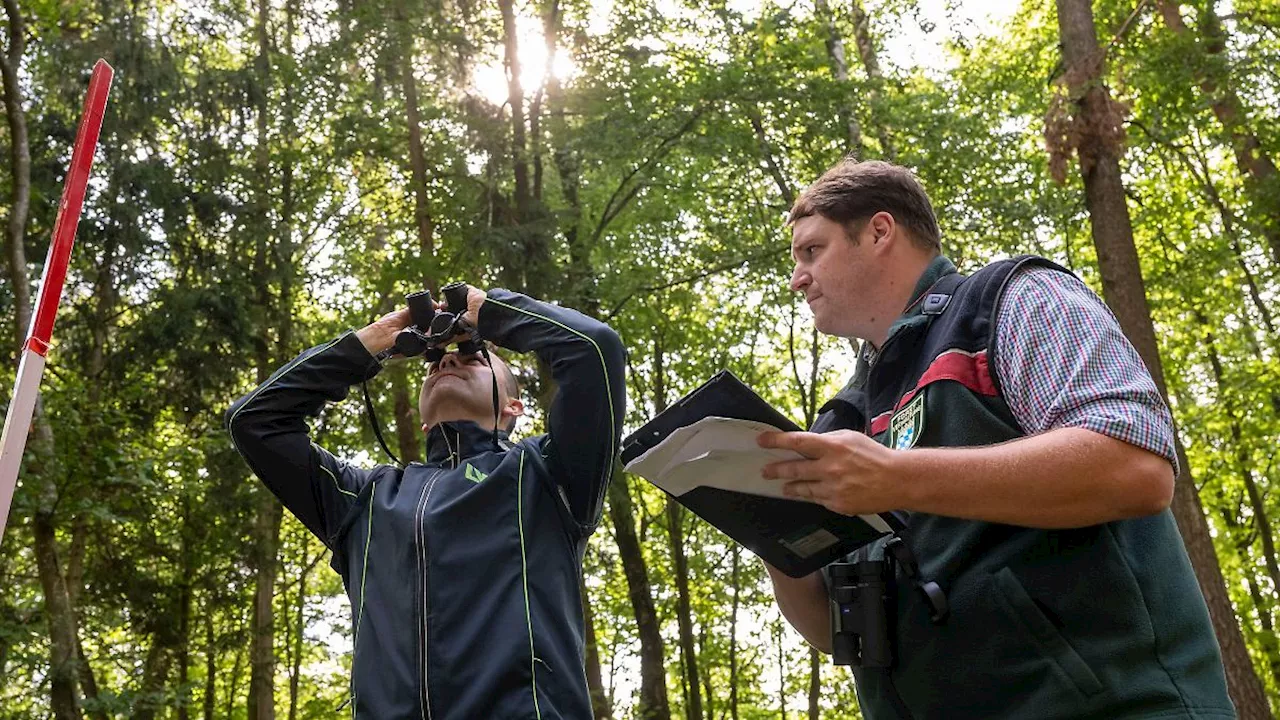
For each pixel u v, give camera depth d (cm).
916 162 1689
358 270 1816
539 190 1664
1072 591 209
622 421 314
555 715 276
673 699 2577
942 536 225
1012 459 197
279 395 334
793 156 1778
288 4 1758
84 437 1118
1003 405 220
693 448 204
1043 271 227
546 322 318
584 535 312
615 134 1588
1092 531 210
